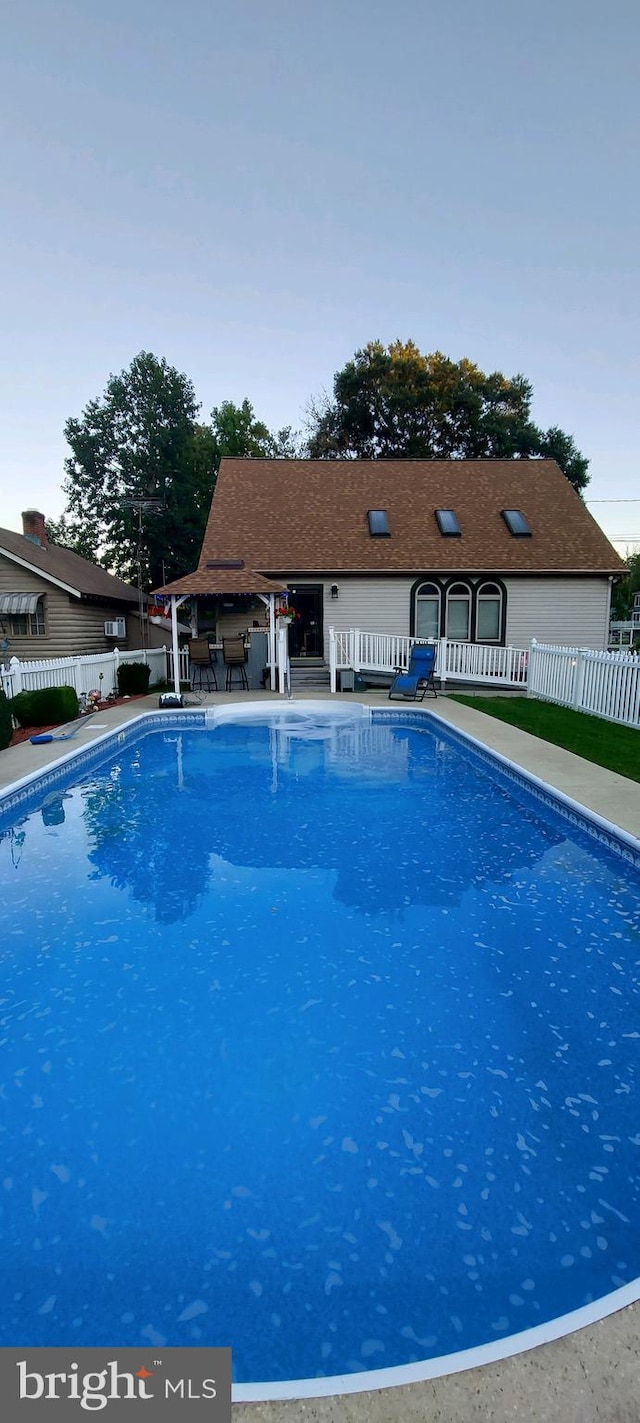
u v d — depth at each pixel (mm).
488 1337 1878
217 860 5879
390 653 17219
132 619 27047
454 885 5273
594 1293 2008
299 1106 2861
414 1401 1555
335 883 5340
